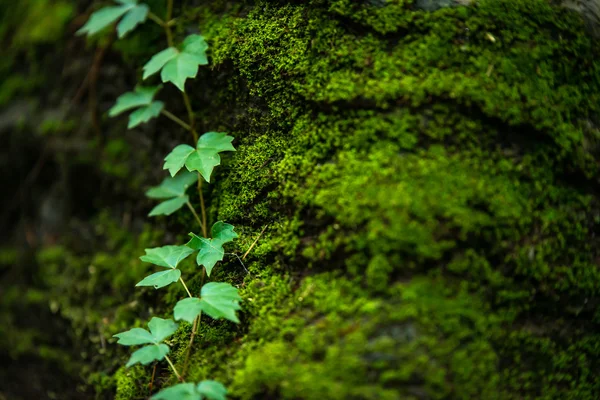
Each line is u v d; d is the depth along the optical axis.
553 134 0.84
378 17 0.85
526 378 0.82
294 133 0.86
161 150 0.93
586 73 0.86
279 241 0.85
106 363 0.91
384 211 0.82
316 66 0.86
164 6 0.92
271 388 0.81
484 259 0.81
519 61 0.84
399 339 0.80
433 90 0.83
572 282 0.83
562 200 0.84
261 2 0.89
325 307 0.82
